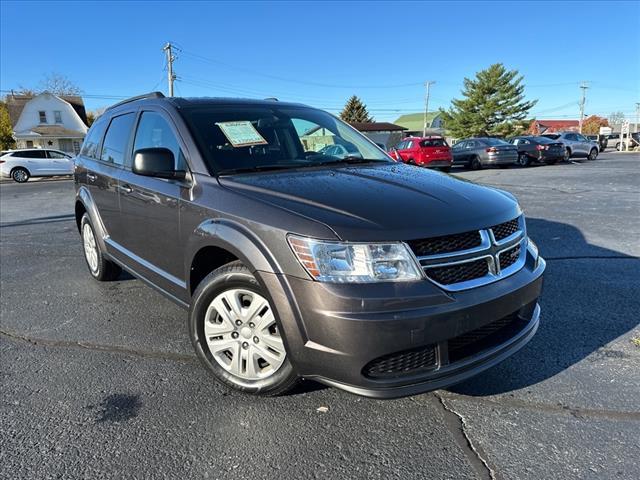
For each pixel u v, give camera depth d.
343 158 3.67
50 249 7.07
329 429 2.58
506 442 2.46
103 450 2.42
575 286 4.70
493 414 2.70
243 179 2.95
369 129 57.78
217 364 2.90
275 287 2.41
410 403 2.81
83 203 4.86
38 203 13.57
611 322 3.87
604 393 2.89
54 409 2.79
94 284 5.16
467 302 2.34
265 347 2.70
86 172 4.84
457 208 2.54
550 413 2.70
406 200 2.56
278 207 2.52
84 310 4.38
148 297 4.70
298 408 2.77
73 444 2.47
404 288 2.24
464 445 2.44
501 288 2.50
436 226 2.36
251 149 3.36
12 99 51.28
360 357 2.24
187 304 3.23
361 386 2.29
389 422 2.63
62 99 48.50
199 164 3.11
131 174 3.85
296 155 3.58
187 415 2.71
